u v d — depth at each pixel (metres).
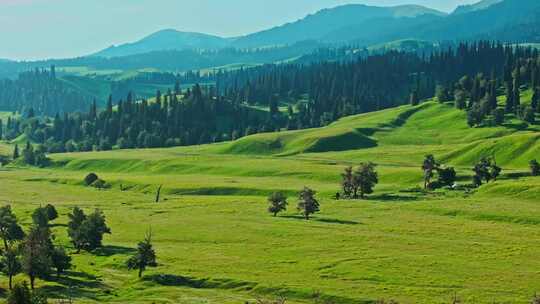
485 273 114.12
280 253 131.75
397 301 98.38
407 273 114.62
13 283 110.56
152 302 99.81
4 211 146.25
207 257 129.50
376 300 98.94
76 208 150.00
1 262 115.62
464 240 140.25
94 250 139.88
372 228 154.50
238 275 115.19
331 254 129.75
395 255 127.75
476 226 153.88
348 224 160.25
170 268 120.62
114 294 106.31
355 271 116.31
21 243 116.81
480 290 104.12
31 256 108.19
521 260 122.94
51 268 119.62
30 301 81.25
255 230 154.88
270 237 147.12
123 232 156.75
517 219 158.75
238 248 137.25
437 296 101.25
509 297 100.56
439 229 151.50
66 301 99.00
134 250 138.25
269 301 99.06
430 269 117.12
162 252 134.38
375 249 133.12
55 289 107.06
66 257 117.00
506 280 109.75
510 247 132.88
